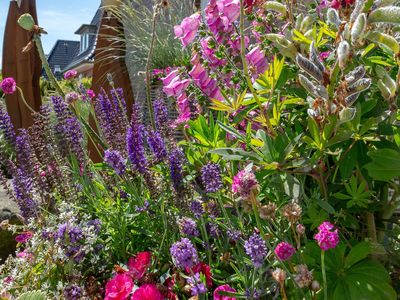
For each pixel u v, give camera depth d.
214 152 1.44
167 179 1.92
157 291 1.51
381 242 1.67
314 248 1.46
